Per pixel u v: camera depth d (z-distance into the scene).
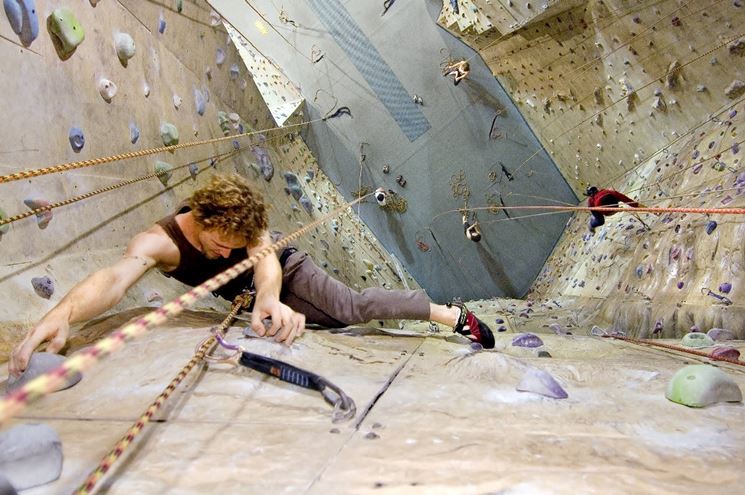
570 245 7.81
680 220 4.40
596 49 6.25
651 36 5.56
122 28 2.96
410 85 7.81
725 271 3.46
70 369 0.51
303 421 1.23
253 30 7.52
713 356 2.06
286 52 7.71
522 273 8.66
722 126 4.85
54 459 0.93
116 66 2.89
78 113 2.53
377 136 8.16
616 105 6.51
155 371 1.61
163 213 3.26
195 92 4.02
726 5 4.79
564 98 7.11
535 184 8.26
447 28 7.35
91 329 2.10
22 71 2.15
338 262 6.70
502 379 1.59
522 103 7.71
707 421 1.22
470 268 8.77
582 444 1.07
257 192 2.07
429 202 8.47
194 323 2.32
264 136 5.89
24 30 2.14
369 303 2.53
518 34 6.80
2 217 1.98
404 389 1.50
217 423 1.22
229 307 3.63
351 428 1.18
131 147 3.00
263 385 1.49
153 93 3.33
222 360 1.61
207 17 4.29
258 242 2.17
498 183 8.30
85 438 1.13
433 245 8.71
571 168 7.89
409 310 2.53
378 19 7.41
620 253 5.59
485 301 8.54
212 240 2.03
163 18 3.50
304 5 7.31
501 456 1.01
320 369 1.73
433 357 2.01
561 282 7.48
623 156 6.92
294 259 2.52
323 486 0.90
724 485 0.88
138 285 2.71
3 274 1.98
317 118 8.04
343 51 7.62
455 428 1.18
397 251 8.84
